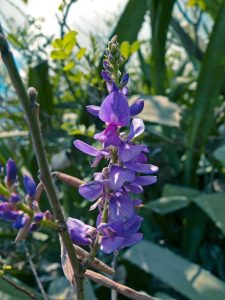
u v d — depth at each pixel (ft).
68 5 0.96
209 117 1.12
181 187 1.10
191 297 0.76
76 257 0.37
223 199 0.95
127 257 0.86
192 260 1.06
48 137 1.21
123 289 0.39
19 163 1.27
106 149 0.37
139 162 0.37
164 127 1.24
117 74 0.39
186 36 1.38
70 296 0.82
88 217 1.09
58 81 1.39
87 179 1.12
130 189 0.37
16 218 0.32
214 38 1.04
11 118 1.26
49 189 0.33
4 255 1.06
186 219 1.10
